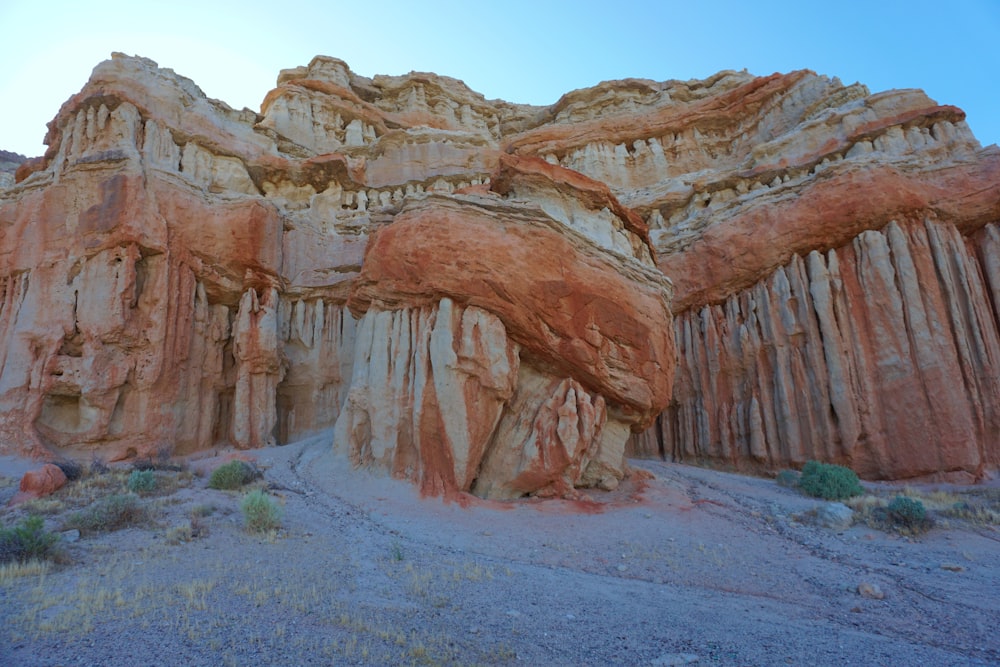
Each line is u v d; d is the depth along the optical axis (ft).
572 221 67.82
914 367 74.79
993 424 70.44
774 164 103.40
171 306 79.41
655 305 65.00
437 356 55.67
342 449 61.21
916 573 36.55
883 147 92.12
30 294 76.84
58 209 80.23
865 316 80.38
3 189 87.71
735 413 90.63
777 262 90.22
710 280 97.19
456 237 58.23
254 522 40.75
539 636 24.89
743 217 95.61
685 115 137.08
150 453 72.33
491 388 55.36
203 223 85.40
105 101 88.12
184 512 43.52
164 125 94.84
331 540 39.93
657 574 36.86
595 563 39.01
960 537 43.98
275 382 87.25
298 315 96.58
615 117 143.02
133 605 25.27
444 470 53.67
